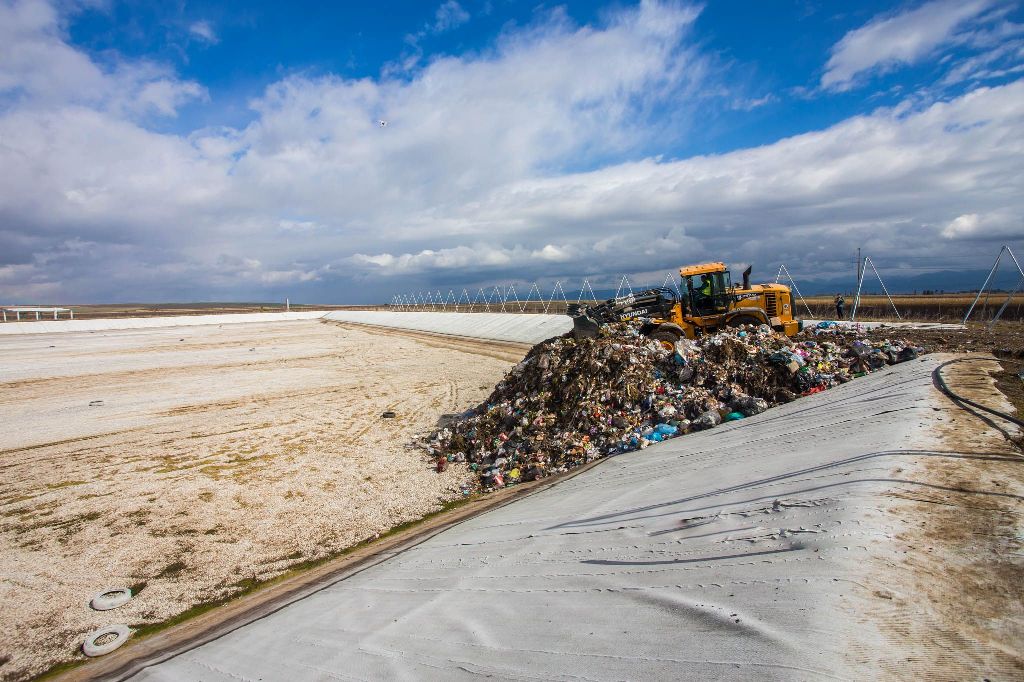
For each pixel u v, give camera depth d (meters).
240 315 94.75
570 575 5.54
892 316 32.50
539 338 37.03
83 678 6.05
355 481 12.09
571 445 11.67
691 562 4.93
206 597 7.75
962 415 6.97
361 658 5.00
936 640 3.14
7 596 7.99
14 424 18.44
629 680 3.53
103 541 9.62
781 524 5.04
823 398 10.19
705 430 10.60
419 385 23.83
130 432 17.06
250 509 10.77
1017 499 4.64
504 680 4.00
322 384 25.02
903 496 4.94
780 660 3.18
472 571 6.53
